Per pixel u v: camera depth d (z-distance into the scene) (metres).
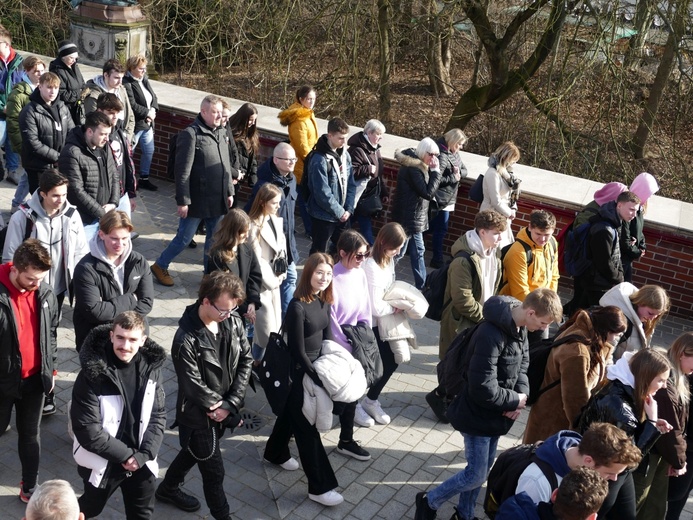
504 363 4.66
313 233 8.06
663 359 4.44
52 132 7.96
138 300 5.65
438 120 16.94
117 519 5.04
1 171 9.48
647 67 15.17
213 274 4.51
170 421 6.07
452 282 5.81
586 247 7.10
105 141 6.86
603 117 13.43
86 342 4.17
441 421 6.47
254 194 7.38
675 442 4.67
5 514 4.93
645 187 7.14
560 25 12.47
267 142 10.11
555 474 3.88
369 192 8.51
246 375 4.78
